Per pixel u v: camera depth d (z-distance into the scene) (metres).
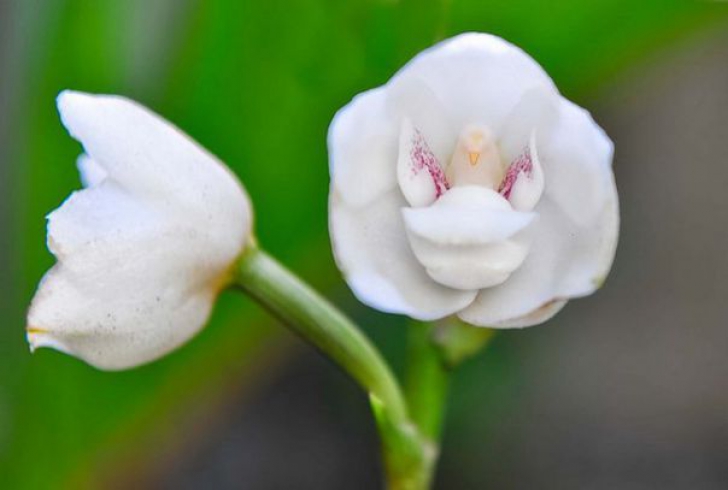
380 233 0.54
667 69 1.06
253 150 0.65
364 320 0.99
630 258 1.08
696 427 1.03
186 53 0.64
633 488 1.00
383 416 0.57
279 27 0.63
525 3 0.61
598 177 0.54
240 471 1.01
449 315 0.55
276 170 0.65
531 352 1.03
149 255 0.56
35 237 0.66
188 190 0.56
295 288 0.57
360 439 1.02
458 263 0.54
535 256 0.54
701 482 1.02
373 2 0.62
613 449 1.02
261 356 0.69
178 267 0.56
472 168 0.55
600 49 0.63
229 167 0.65
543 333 1.04
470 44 0.54
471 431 1.02
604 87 0.67
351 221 0.54
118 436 0.67
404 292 0.54
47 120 0.65
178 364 0.66
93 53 0.65
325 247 0.65
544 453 1.02
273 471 1.01
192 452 0.99
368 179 0.54
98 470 0.67
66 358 0.66
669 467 1.02
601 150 0.54
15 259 0.66
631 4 0.62
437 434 0.58
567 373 1.04
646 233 1.09
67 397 0.66
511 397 1.02
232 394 0.69
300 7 0.63
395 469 0.57
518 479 1.01
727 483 1.01
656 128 1.10
